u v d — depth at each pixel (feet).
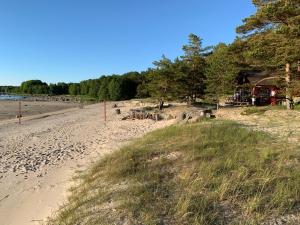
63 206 25.40
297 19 66.64
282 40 69.87
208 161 29.58
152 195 23.15
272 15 69.97
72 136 72.28
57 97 464.24
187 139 39.91
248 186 23.47
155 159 32.27
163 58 119.85
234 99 123.75
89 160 44.11
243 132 42.63
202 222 19.13
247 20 83.35
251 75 123.65
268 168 26.58
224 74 100.42
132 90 320.50
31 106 265.13
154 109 122.21
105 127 85.20
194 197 22.35
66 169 40.24
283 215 19.79
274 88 112.78
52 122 114.32
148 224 19.13
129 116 103.96
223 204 21.44
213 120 66.28
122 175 28.30
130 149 38.09
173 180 26.08
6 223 25.70
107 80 334.85
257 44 74.38
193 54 127.75
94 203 23.40
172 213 20.49
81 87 496.64
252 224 18.72
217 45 142.92
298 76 74.18
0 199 31.27
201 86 122.21
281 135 41.42
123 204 21.88
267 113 71.72
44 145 60.80
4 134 80.89
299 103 90.38
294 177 24.50
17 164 44.78
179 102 136.77
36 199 30.12
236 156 30.25
